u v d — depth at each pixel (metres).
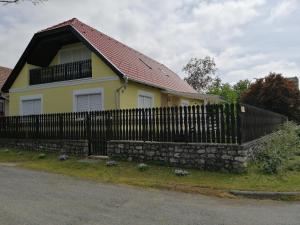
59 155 13.80
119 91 15.98
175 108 11.27
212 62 48.41
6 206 6.53
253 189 8.43
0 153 14.90
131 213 6.34
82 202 7.05
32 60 19.42
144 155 11.78
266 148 12.70
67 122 14.27
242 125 10.26
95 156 13.02
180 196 7.96
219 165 10.28
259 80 31.25
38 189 8.16
